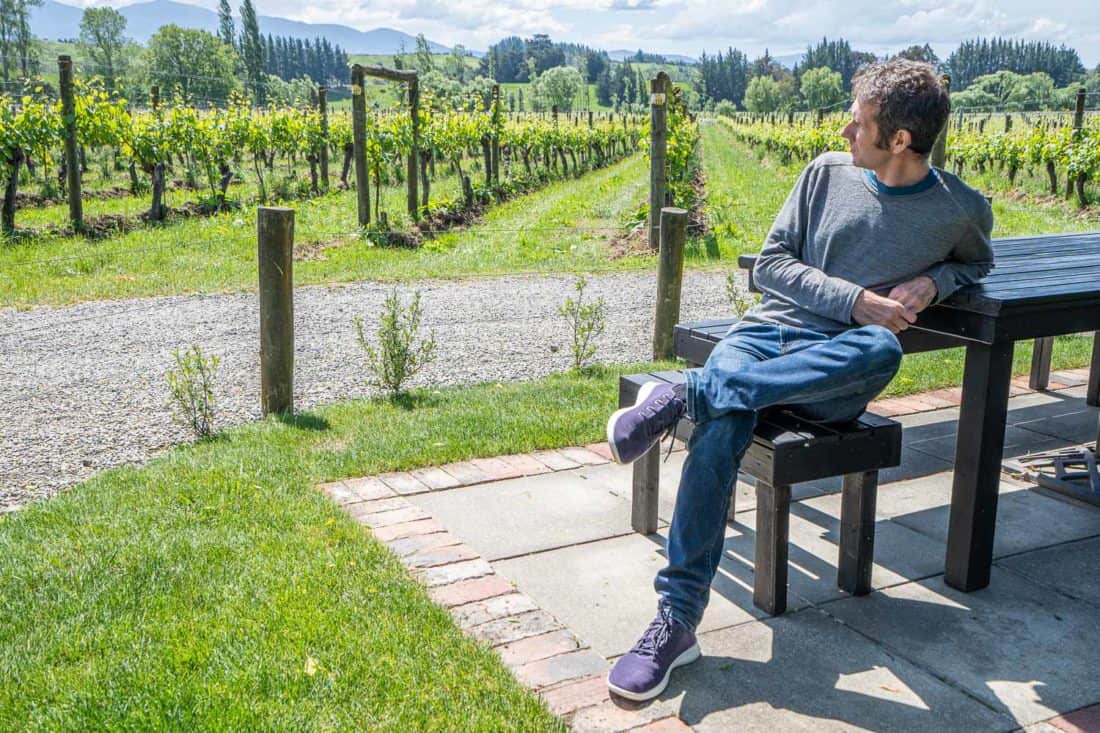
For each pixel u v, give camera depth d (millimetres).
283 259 4738
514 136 23609
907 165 2652
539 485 3912
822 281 2699
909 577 3107
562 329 7617
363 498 3738
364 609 2742
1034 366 5406
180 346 6938
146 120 18281
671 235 6090
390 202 17000
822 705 2361
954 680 2488
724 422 2533
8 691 2318
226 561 3057
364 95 12750
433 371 6227
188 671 2408
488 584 2982
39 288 9055
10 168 11844
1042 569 3176
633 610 2857
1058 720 2309
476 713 2256
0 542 3240
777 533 2758
